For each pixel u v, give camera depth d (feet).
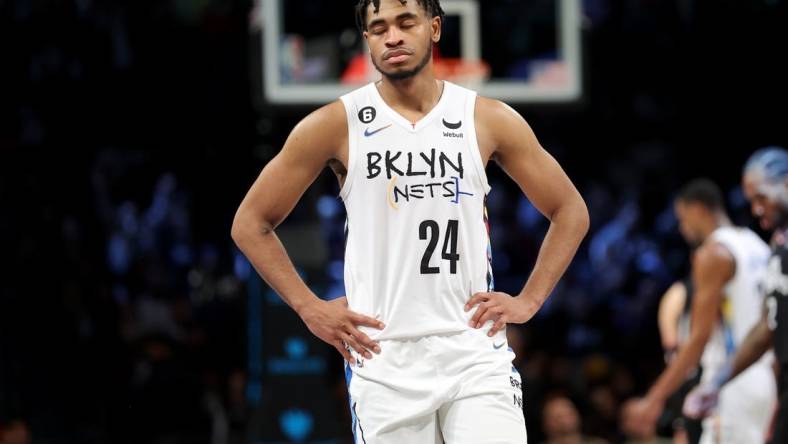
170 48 121.39
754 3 125.70
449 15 73.36
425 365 29.43
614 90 132.26
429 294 29.63
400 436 29.43
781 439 41.81
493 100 31.27
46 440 89.35
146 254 116.67
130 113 121.29
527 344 108.06
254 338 67.77
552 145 138.21
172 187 123.54
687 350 49.62
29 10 117.50
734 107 132.05
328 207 120.26
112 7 120.06
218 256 120.26
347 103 30.58
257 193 30.58
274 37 70.74
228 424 84.89
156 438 79.82
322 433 66.23
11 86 116.47
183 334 101.91
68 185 114.11
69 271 100.83
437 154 29.99
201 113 122.01
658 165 136.15
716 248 49.83
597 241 129.70
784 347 42.06
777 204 43.37
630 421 63.98
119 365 94.94
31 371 93.04
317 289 66.59
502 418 28.86
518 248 125.08
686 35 127.54
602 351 112.16
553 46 73.77
